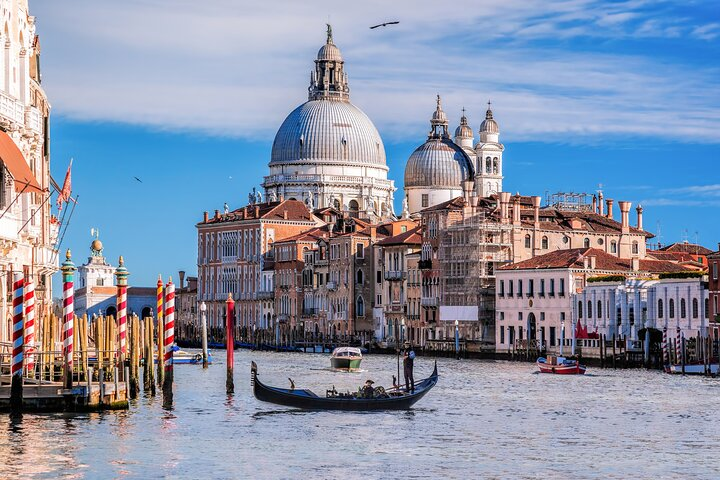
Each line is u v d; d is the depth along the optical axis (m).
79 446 83.69
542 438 95.69
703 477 79.94
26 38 102.38
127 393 101.81
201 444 88.12
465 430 99.50
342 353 181.25
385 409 110.94
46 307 118.38
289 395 110.31
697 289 182.88
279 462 82.31
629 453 88.81
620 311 198.62
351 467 81.12
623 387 141.75
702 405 120.69
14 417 91.75
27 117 100.94
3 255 96.31
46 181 118.06
